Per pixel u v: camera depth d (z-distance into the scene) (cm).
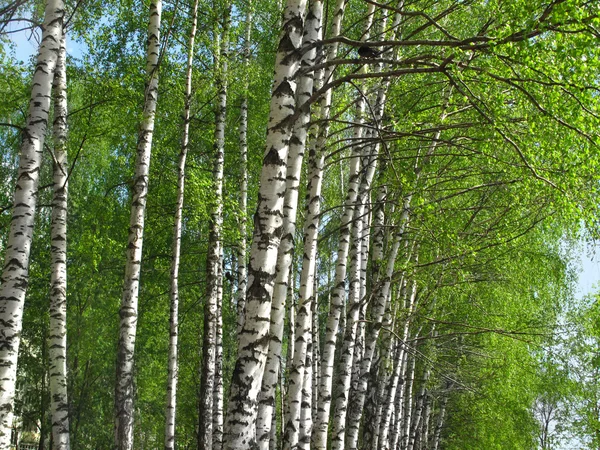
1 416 756
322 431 1052
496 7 736
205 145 1853
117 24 1606
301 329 965
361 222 1244
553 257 1727
